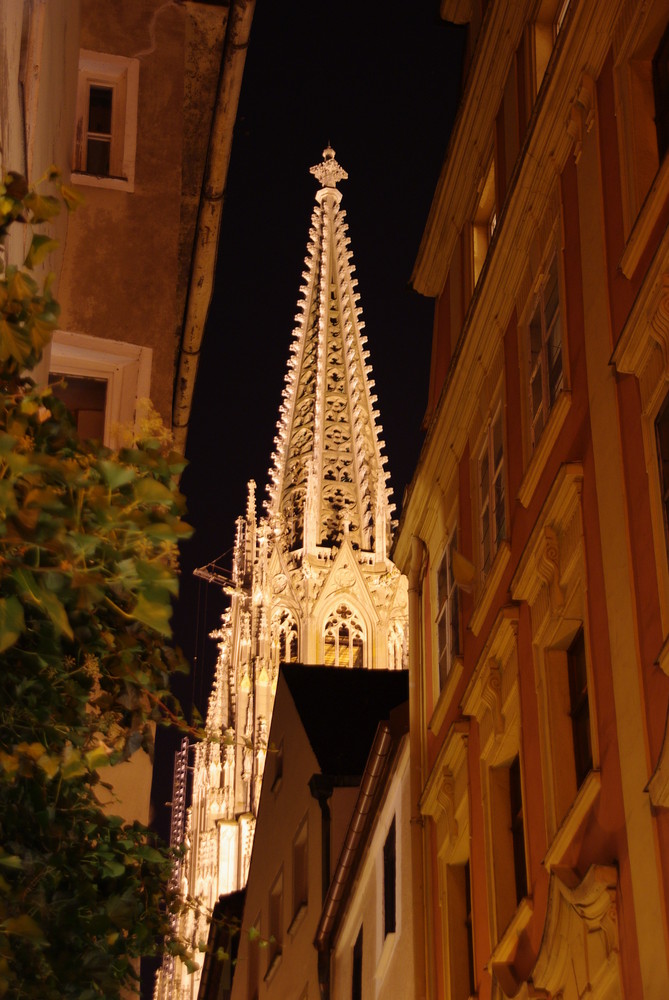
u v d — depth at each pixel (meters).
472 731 18.61
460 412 20.58
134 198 20.16
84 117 20.55
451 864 19.66
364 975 23.27
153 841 9.03
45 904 7.28
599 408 14.34
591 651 13.95
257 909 32.97
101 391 19.38
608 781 13.16
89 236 19.84
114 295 19.70
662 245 12.73
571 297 15.84
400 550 24.00
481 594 18.34
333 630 94.69
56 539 6.05
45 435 7.13
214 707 92.44
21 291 6.89
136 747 7.96
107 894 8.22
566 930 13.81
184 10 21.12
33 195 7.05
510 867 17.11
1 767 6.72
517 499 17.17
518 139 18.94
